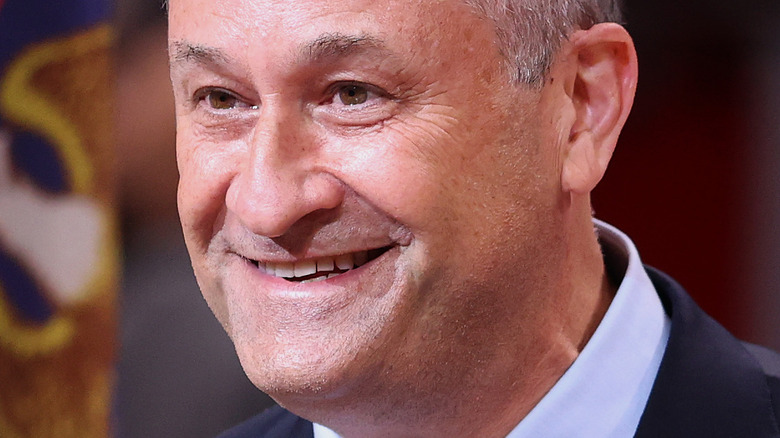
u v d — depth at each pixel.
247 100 3.29
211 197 3.36
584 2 3.60
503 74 3.28
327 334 3.23
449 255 3.25
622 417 3.70
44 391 6.32
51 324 6.38
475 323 3.39
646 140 7.73
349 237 3.21
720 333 3.86
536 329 3.56
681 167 7.65
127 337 6.12
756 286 7.62
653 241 7.84
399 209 3.15
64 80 6.27
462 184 3.24
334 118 3.18
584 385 3.67
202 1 3.20
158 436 5.96
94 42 6.19
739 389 3.61
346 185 3.17
